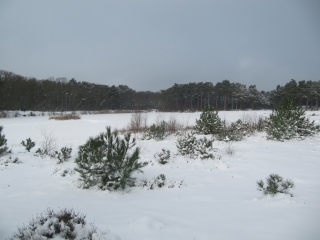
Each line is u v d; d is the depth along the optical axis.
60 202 5.94
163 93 86.50
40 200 6.07
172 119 25.34
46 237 3.69
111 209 5.49
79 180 7.16
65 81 101.31
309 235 4.37
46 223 3.89
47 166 9.40
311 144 13.97
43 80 84.75
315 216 5.13
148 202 6.00
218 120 17.64
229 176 8.20
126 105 94.44
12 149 12.94
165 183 7.34
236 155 11.18
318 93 59.84
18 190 6.82
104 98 88.12
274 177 6.57
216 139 15.26
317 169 8.91
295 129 15.14
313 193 6.49
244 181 7.68
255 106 82.69
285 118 15.17
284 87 62.56
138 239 4.13
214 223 4.85
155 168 9.12
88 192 6.70
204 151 10.47
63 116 38.50
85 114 51.59
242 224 4.81
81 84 93.88
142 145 13.43
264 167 9.20
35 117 45.47
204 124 17.55
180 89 80.12
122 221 4.79
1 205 5.69
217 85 76.38
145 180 7.55
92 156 6.75
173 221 4.90
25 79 77.25
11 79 69.25
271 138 15.30
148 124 24.45
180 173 8.54
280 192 6.33
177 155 10.92
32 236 3.63
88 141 7.22
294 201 5.86
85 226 4.04
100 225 4.55
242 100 75.25
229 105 86.12
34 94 72.62
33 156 10.98
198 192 6.74
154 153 11.50
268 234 4.41
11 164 9.54
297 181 7.52
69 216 4.20
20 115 49.97
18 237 3.77
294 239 4.23
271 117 16.17
